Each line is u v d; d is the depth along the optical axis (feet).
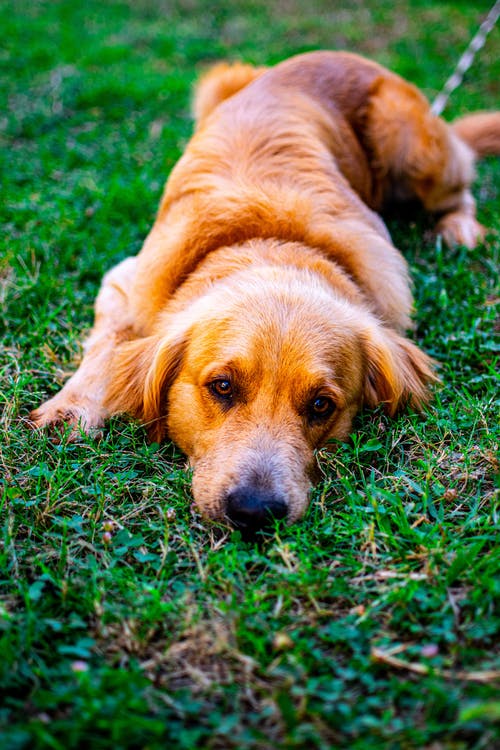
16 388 2.42
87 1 7.38
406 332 2.85
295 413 2.22
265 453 2.13
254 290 2.34
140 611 1.82
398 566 1.94
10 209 3.44
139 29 6.57
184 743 1.58
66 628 1.79
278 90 3.11
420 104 3.46
